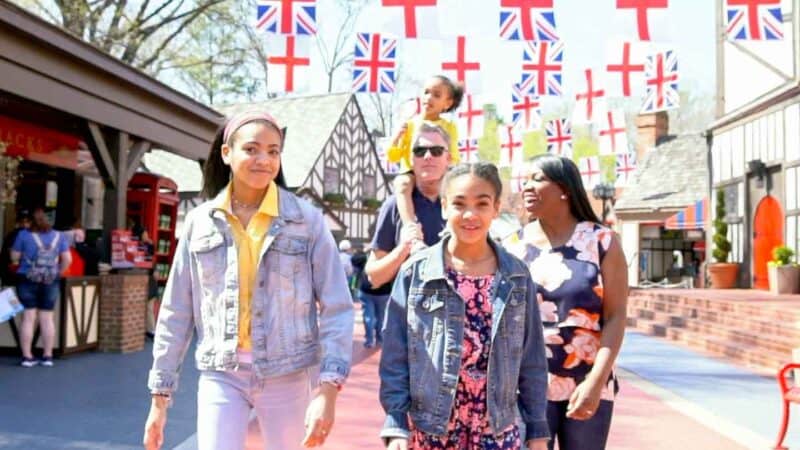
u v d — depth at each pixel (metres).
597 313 3.41
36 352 10.28
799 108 17.22
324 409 2.86
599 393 3.19
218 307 2.99
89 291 10.84
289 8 9.37
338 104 33.12
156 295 13.26
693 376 10.12
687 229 30.84
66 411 7.02
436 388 2.75
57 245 9.77
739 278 20.56
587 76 17.30
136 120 11.75
